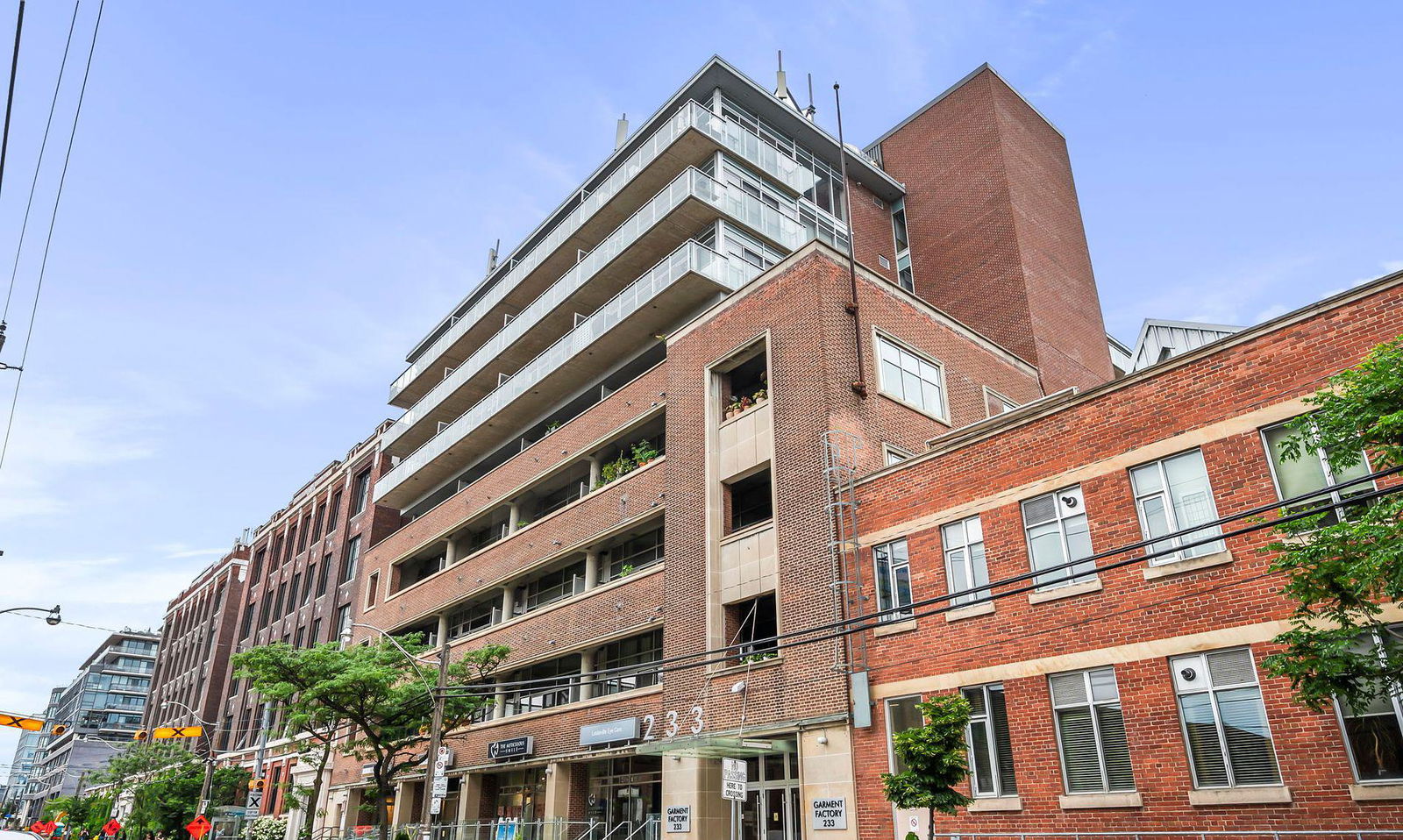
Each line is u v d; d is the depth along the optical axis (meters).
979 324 40.91
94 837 63.53
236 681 64.38
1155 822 16.28
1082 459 19.23
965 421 29.00
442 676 25.25
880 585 22.05
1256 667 15.80
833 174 43.91
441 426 50.34
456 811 36.75
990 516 20.42
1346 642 12.16
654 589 29.23
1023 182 43.25
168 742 61.62
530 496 39.28
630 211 40.22
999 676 19.11
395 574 48.03
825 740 21.41
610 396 34.38
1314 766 14.85
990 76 44.47
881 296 27.81
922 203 45.62
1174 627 16.95
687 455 28.56
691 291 32.59
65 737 133.62
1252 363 17.31
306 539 62.44
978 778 19.00
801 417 25.12
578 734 30.28
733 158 37.38
